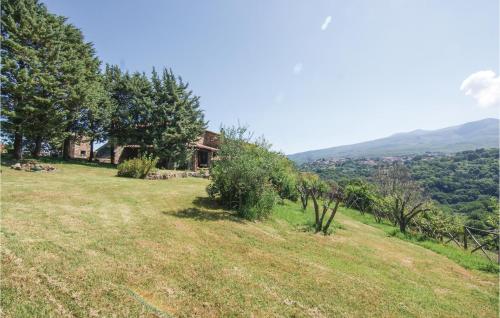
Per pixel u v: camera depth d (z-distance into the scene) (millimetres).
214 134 41875
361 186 27250
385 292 6406
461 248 14578
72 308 3986
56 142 29828
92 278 4871
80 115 27625
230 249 7664
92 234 7059
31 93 20984
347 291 6113
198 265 6211
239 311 4680
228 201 13289
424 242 14539
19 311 3734
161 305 4527
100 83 30375
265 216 12719
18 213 8031
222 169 12766
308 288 5980
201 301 4816
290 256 7883
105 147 44125
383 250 10734
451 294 7070
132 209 10555
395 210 17719
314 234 11234
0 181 13289
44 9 25078
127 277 5148
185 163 34875
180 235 8133
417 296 6512
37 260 5129
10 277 4430
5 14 22109
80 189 13383
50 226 7199
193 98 33688
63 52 23859
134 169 21438
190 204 12773
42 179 15344
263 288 5641
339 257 8648
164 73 32062
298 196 20984
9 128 21172
